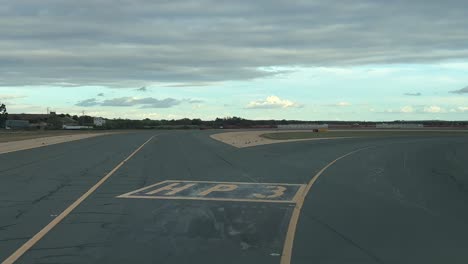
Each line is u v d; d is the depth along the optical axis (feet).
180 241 22.72
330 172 54.34
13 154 79.00
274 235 24.04
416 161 72.54
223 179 47.03
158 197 35.68
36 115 529.45
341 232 24.79
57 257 19.95
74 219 27.53
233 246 21.90
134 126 407.85
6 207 31.14
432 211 30.91
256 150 92.99
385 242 22.77
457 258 20.20
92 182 43.96
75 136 178.09
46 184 42.39
